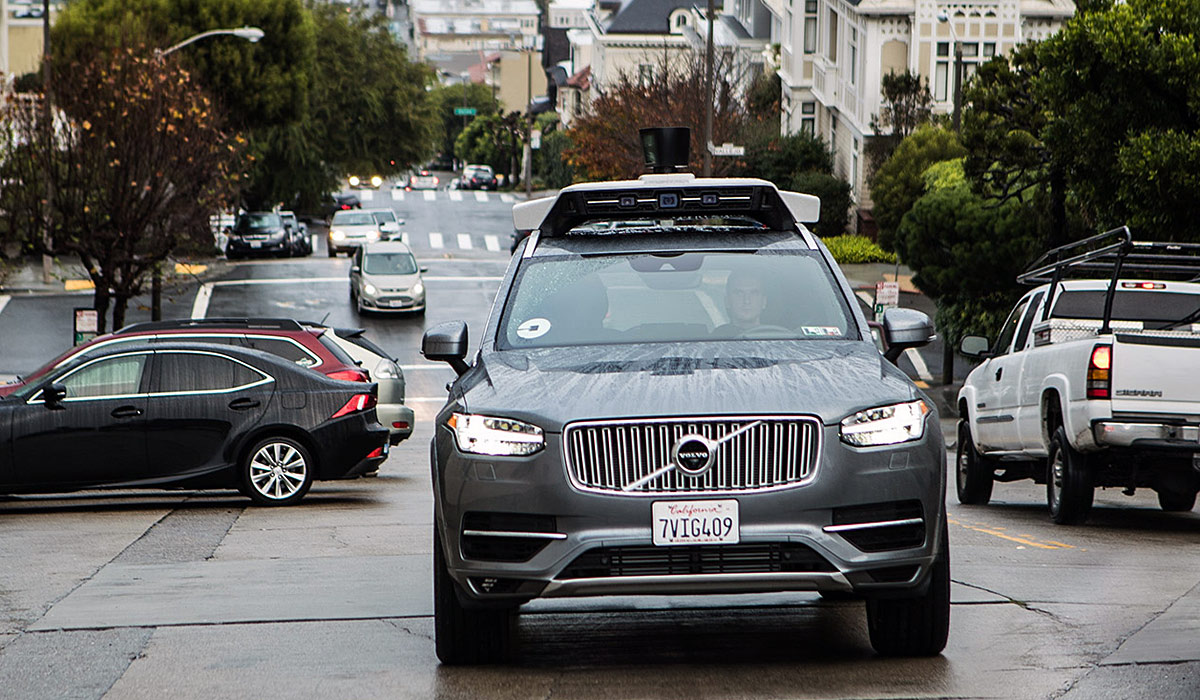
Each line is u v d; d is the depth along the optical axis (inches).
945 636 443.2
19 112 2241.6
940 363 2459.4
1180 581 597.6
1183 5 1411.2
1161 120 1422.2
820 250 510.9
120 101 2251.5
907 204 3009.4
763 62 4761.3
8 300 2893.7
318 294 3161.9
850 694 406.9
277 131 5009.8
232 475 1015.0
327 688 428.1
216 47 4101.9
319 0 5462.6
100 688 433.4
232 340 1117.7
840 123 3969.0
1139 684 413.7
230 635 503.8
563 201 522.9
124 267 2274.9
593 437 409.7
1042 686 413.4
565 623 515.5
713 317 483.2
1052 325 934.4
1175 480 855.1
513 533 412.5
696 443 405.7
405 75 5664.4
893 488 409.4
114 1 4033.0
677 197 521.7
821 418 408.5
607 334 479.2
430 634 500.1
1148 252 1016.2
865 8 3503.9
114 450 1003.9
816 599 549.6
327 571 657.6
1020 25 3503.9
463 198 6510.8
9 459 994.7
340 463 1026.7
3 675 451.8
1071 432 852.0
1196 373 815.7
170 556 737.6
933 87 3526.1
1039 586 581.6
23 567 698.8
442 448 430.3
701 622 512.7
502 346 479.2
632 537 403.2
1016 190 2078.0
